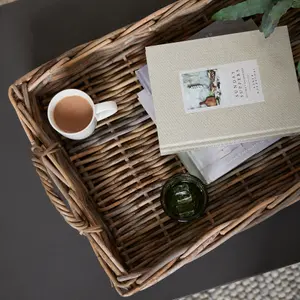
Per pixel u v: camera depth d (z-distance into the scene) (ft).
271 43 2.70
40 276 2.92
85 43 2.86
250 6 2.54
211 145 2.65
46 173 2.51
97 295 2.91
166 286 2.93
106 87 2.93
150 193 2.90
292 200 2.54
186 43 2.70
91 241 2.55
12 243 2.93
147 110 2.83
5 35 3.11
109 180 2.88
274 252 2.93
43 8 3.13
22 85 2.69
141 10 3.15
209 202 2.85
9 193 2.96
